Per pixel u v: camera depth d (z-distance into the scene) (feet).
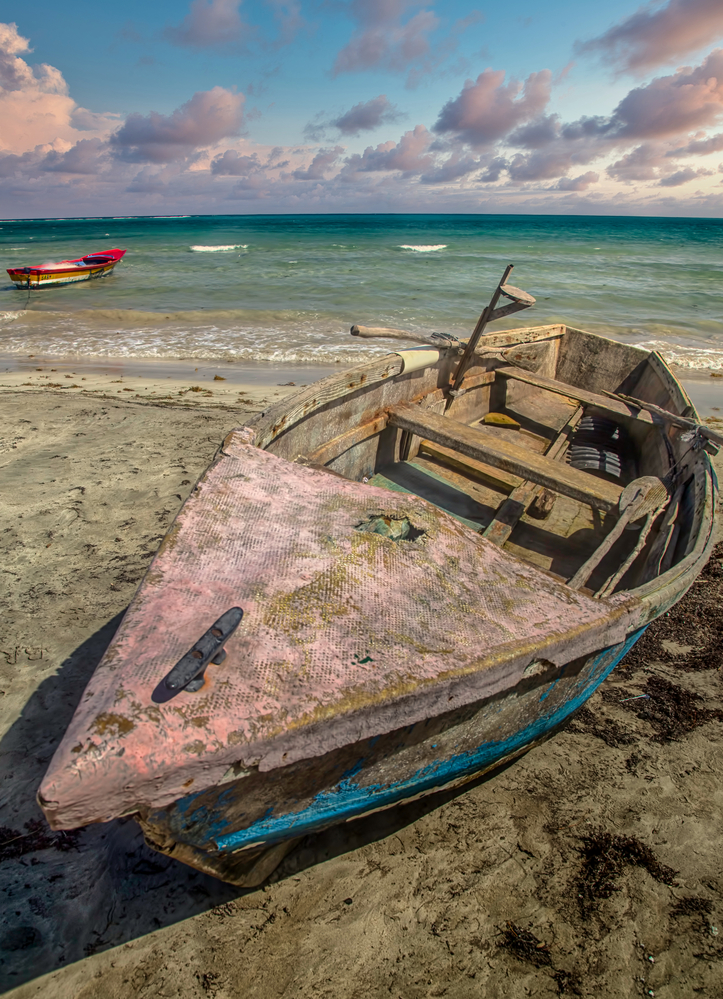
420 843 8.05
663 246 137.59
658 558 10.28
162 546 6.40
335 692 5.07
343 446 13.33
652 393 18.31
